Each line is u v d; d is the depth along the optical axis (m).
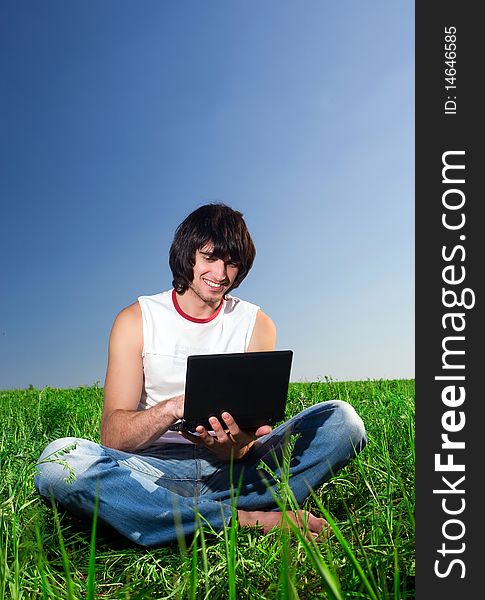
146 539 2.42
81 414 5.18
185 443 2.85
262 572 1.96
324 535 2.14
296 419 2.95
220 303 2.98
